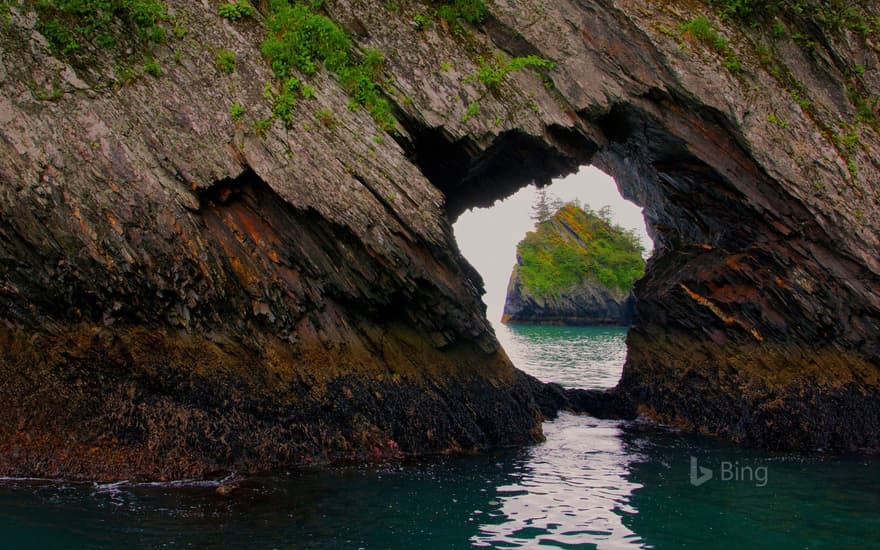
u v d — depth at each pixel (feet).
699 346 65.57
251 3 52.19
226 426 42.78
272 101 47.42
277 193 45.39
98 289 41.24
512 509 38.45
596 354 133.80
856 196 58.75
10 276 40.34
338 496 38.99
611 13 59.67
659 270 73.56
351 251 46.98
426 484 42.01
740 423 59.41
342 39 51.90
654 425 64.49
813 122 60.80
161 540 31.99
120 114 43.32
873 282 57.62
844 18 64.85
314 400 45.75
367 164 48.11
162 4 47.01
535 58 57.88
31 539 31.50
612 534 35.47
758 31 63.31
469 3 57.88
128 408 41.04
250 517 35.22
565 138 59.47
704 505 40.42
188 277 42.88
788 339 59.88
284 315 45.60
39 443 39.58
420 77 54.13
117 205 41.83
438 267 49.67
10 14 42.75
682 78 59.21
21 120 41.27
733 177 61.41
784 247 60.59
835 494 43.09
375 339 49.24
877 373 57.36
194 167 44.01
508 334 204.74
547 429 60.49
